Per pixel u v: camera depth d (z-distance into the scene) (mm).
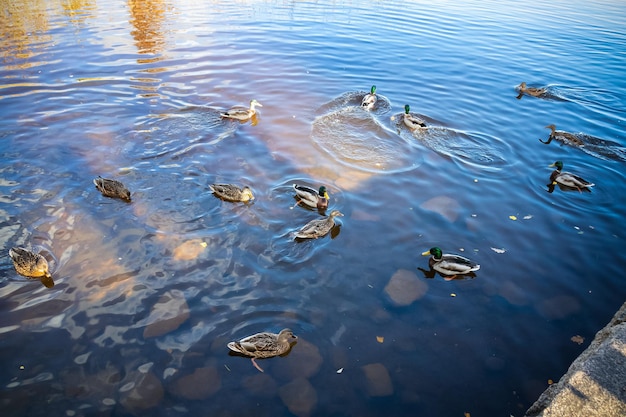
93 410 2695
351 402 2846
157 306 3361
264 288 3586
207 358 3033
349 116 6477
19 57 7688
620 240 4387
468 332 3367
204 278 3629
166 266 3711
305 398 2846
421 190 4973
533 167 5566
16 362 2922
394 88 7527
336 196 4750
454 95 7414
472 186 5109
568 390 2475
